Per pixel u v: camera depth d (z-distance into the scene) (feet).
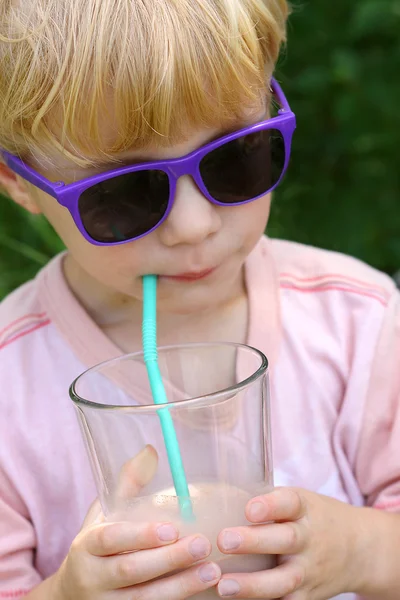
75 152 3.71
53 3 3.67
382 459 4.62
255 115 3.95
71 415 4.65
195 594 3.18
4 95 3.83
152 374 3.57
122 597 3.25
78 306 4.71
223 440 3.14
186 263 3.91
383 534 4.12
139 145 3.67
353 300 4.88
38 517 4.57
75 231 4.06
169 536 3.11
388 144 8.71
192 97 3.59
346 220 8.73
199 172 3.76
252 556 3.30
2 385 4.69
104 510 3.39
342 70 8.28
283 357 4.78
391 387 4.64
